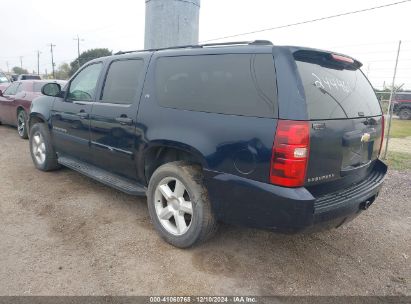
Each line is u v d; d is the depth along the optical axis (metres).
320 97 2.73
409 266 3.31
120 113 3.85
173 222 3.53
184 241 3.26
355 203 2.93
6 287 2.72
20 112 8.70
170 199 3.38
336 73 3.12
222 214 2.97
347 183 3.10
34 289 2.71
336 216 2.76
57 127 5.05
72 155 4.92
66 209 4.20
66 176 5.43
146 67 3.73
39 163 5.58
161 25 7.40
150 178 3.60
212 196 2.98
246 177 2.72
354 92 3.24
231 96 2.89
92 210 4.19
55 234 3.58
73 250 3.28
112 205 4.36
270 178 2.59
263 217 2.70
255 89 2.74
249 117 2.72
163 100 3.44
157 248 3.37
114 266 3.05
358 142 3.07
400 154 8.48
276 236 3.71
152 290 2.77
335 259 3.36
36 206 4.25
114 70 4.21
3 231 3.60
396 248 3.64
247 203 2.75
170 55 3.53
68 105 4.80
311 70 2.80
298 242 3.63
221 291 2.80
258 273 3.05
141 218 4.02
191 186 3.12
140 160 3.66
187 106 3.21
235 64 2.94
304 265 3.22
